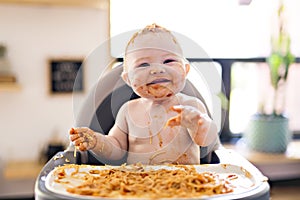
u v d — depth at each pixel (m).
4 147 1.94
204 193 0.61
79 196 0.57
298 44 2.15
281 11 2.03
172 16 1.96
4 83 1.81
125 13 1.91
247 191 0.61
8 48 1.87
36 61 1.91
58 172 0.72
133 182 0.66
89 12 1.92
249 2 2.06
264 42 2.11
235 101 2.14
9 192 1.92
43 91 1.94
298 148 2.04
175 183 0.65
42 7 1.88
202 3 2.00
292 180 2.10
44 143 1.97
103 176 0.72
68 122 1.98
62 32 1.91
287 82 2.16
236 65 2.11
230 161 0.80
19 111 1.93
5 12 1.85
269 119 1.93
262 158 1.82
